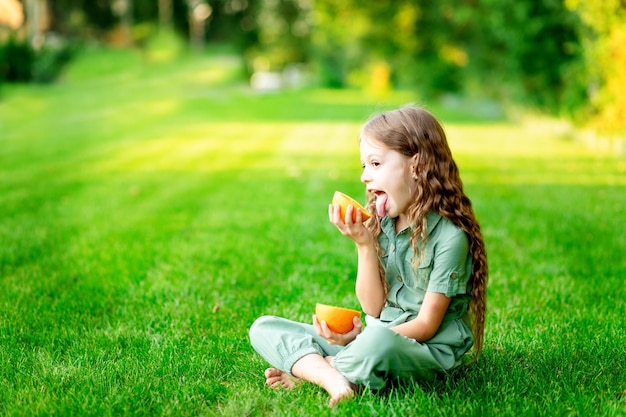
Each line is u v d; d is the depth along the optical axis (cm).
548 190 813
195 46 6338
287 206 726
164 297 410
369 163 267
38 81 2803
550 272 462
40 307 389
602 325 348
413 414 243
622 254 505
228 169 1051
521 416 242
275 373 279
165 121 1919
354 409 246
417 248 263
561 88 1493
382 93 3728
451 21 2497
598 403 254
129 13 5716
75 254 517
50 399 263
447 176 261
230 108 2448
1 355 316
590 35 1189
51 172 998
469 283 266
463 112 2555
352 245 541
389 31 2816
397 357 250
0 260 494
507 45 1728
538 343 321
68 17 5228
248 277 455
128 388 272
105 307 394
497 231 586
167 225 630
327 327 257
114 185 889
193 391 271
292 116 2202
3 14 2952
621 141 1185
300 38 6281
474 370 288
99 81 3238
